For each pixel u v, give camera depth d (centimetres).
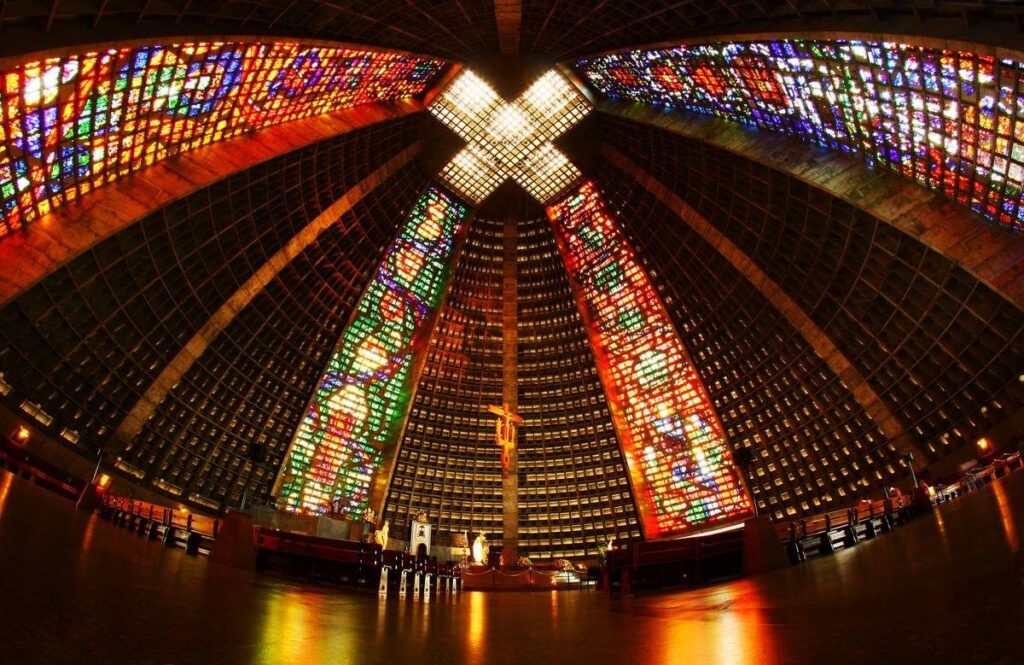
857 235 3747
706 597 1092
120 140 2809
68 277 2997
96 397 3441
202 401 4116
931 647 329
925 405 3769
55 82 2191
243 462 4412
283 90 3562
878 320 3909
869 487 4141
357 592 1475
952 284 3297
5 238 2677
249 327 4397
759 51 3275
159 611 474
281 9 2817
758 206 4359
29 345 2984
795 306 4450
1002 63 2228
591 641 574
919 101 2714
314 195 4469
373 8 3338
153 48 2448
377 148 4922
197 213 3572
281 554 1627
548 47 4631
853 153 3503
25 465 2312
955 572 603
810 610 595
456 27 4112
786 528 1789
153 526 1786
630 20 3778
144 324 3612
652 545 1753
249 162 3638
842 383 4256
